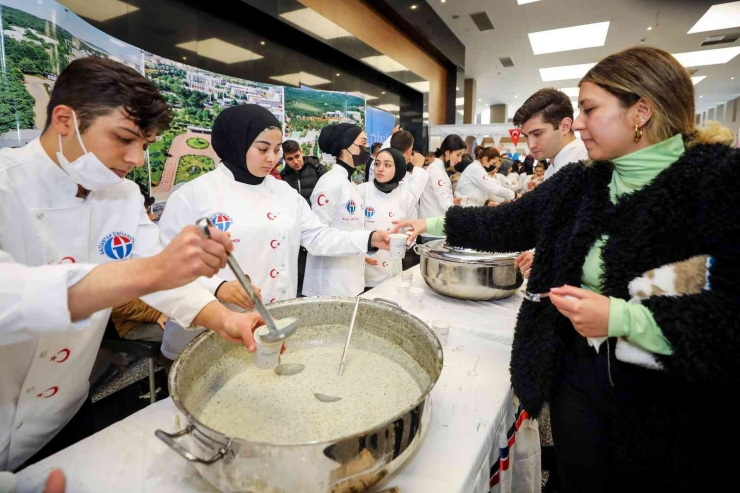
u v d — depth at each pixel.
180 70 2.93
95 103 0.66
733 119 13.25
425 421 0.67
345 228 1.95
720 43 7.61
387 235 1.47
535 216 1.08
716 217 0.66
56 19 1.77
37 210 0.74
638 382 0.77
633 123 0.76
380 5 5.43
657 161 0.77
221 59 3.41
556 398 0.93
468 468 0.67
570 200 0.93
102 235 0.86
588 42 7.71
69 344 0.80
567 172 0.99
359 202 2.02
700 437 0.73
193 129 3.07
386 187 2.21
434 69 7.54
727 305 0.63
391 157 2.15
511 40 7.71
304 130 4.38
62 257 0.79
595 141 0.80
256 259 1.31
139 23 2.69
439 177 3.31
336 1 4.66
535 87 11.70
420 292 1.38
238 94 3.49
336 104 4.84
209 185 1.26
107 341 1.37
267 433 0.69
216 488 0.60
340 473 0.53
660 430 0.76
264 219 1.32
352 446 0.53
